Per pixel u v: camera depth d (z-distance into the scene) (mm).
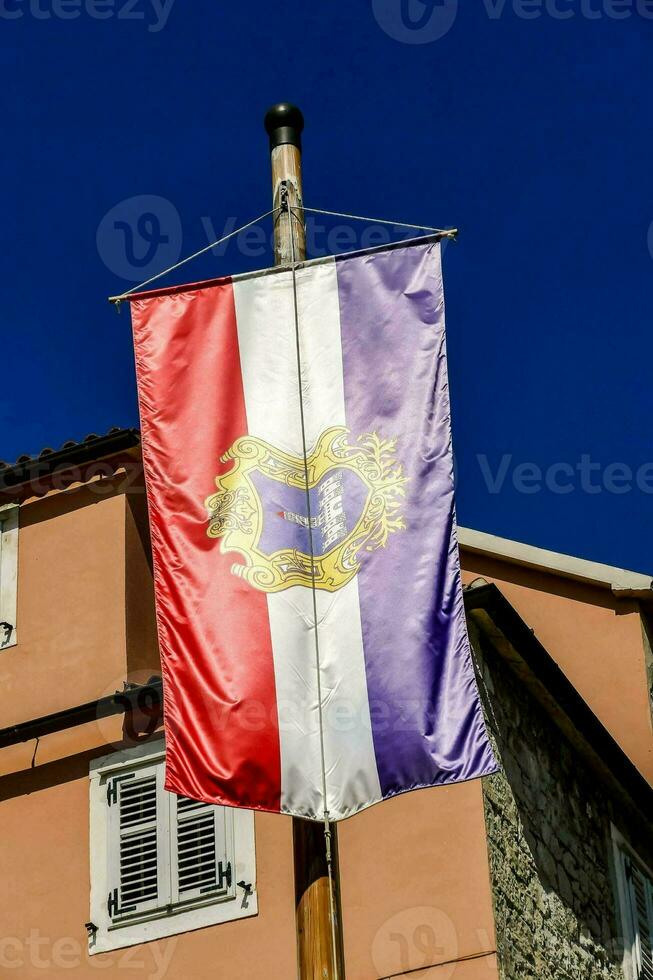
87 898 16203
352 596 11812
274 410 12609
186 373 12789
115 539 18656
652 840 19609
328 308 12930
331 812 11133
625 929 17578
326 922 11039
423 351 12664
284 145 13953
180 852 16031
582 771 17984
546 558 22875
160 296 13109
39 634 18422
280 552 12008
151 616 18500
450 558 11930
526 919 15070
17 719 17969
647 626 22859
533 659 16406
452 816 14844
